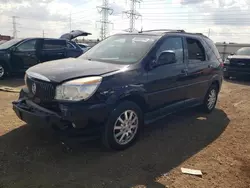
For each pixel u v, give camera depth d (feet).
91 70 11.96
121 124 12.39
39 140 13.16
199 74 17.54
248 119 19.02
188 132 15.83
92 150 12.54
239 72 37.11
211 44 20.10
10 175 10.10
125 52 14.33
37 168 10.69
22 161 11.15
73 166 11.03
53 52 34.01
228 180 10.66
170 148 13.34
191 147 13.64
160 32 15.92
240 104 23.59
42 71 12.16
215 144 14.20
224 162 12.16
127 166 11.27
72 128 11.09
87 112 10.94
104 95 11.36
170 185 10.09
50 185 9.60
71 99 10.89
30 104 12.05
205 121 18.19
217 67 19.86
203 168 11.49
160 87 14.11
